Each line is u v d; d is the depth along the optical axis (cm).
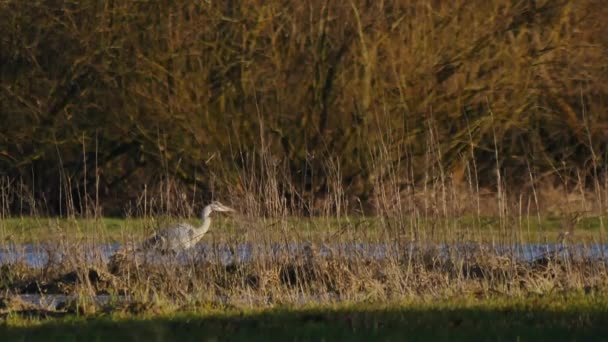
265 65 6650
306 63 6644
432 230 3819
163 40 6656
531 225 5544
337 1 6656
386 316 2802
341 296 3375
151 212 4141
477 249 3800
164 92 6662
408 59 6650
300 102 6631
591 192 6338
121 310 3133
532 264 3766
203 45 6669
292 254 3806
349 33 6644
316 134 6606
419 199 4597
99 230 4166
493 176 6669
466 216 4300
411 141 6562
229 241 3856
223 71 6650
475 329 2567
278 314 2923
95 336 2606
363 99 6600
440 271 3619
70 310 3244
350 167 6525
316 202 6353
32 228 4484
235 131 6594
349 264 3722
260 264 3759
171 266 3712
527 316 2734
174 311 3075
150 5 6669
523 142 6575
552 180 6631
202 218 4312
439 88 6669
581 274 3488
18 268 4119
